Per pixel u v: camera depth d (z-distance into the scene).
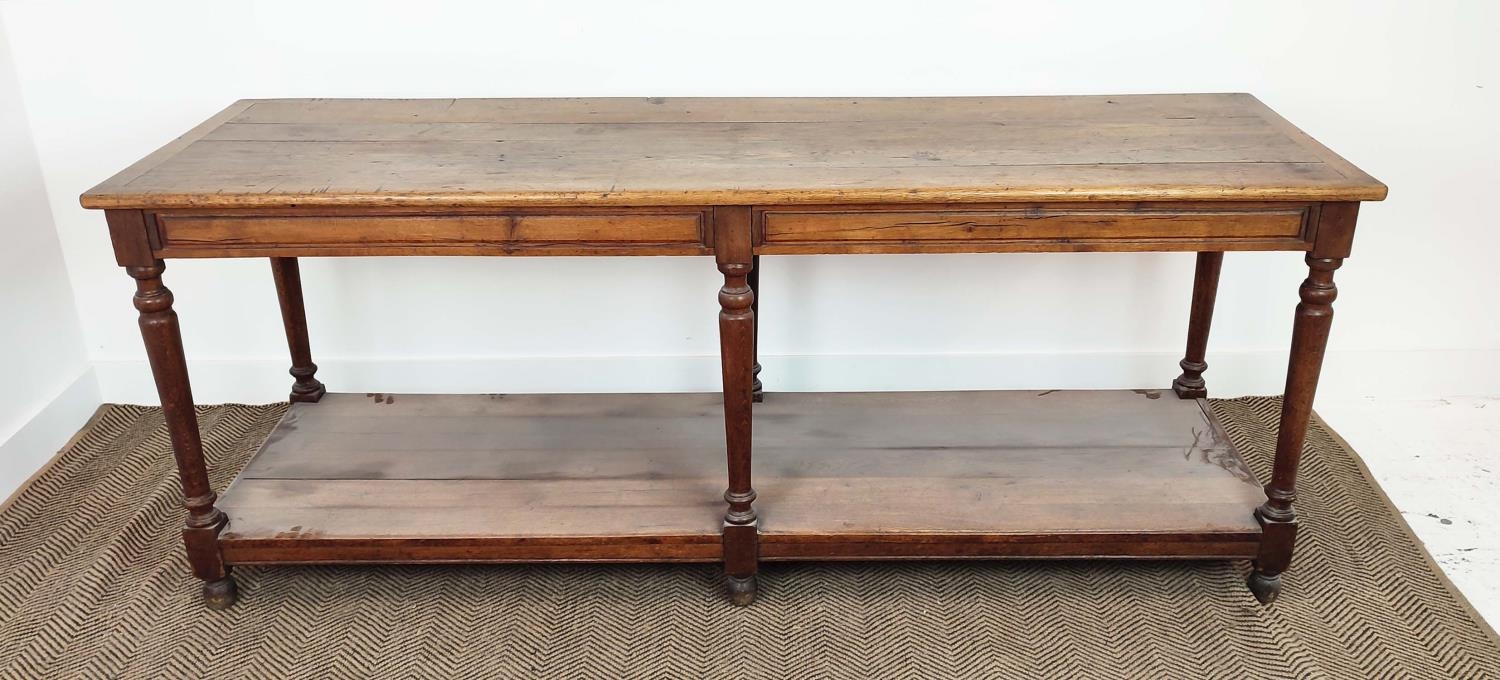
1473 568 2.35
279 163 2.02
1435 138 2.67
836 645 2.14
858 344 2.93
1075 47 2.59
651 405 2.69
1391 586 2.28
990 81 2.63
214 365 2.95
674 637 2.17
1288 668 2.08
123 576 2.35
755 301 2.54
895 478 2.36
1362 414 2.92
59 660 2.12
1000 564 2.36
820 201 1.86
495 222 1.90
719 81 2.64
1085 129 2.22
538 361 2.93
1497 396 2.96
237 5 2.54
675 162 2.01
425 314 2.87
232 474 2.68
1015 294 2.86
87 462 2.75
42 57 2.58
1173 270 2.82
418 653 2.13
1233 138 2.14
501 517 2.25
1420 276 2.84
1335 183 1.86
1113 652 2.12
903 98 2.47
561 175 1.94
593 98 2.48
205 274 2.84
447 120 2.31
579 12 2.56
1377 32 2.56
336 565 2.38
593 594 2.29
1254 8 2.54
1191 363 2.68
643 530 2.20
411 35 2.58
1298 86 2.62
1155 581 2.31
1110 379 2.95
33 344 2.73
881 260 2.81
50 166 2.71
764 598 2.27
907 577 2.32
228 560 2.21
